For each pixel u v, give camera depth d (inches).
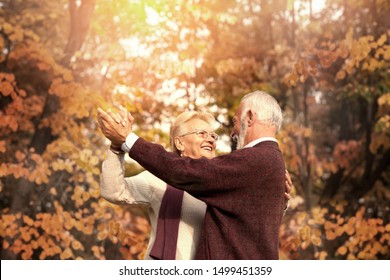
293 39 340.5
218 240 110.0
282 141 345.7
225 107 331.6
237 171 109.3
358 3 330.6
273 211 111.9
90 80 303.4
